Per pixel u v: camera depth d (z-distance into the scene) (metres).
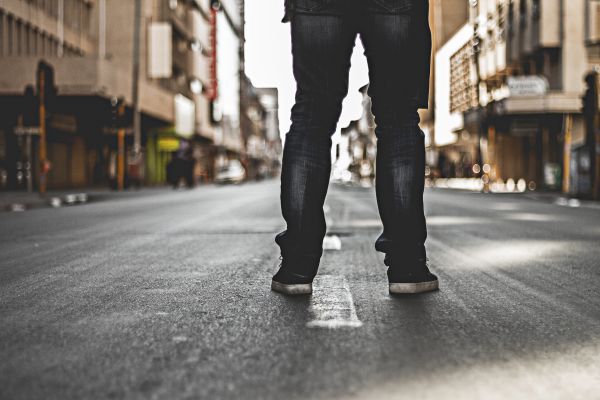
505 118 32.22
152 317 3.12
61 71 30.02
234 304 3.42
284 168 3.62
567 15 31.31
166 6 50.78
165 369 2.27
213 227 9.30
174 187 37.06
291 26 3.50
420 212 3.68
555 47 31.70
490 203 17.86
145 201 20.34
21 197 21.30
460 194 26.03
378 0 3.49
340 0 3.44
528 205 16.75
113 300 3.59
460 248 6.38
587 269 4.87
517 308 3.35
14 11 31.36
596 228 9.05
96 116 35.12
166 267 4.97
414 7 3.53
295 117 3.56
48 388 2.08
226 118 75.00
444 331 2.82
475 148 40.09
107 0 44.78
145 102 38.34
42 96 22.33
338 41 3.46
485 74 30.48
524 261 5.34
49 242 7.22
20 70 29.56
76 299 3.63
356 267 4.86
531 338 2.73
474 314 3.18
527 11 32.12
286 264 3.71
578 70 31.45
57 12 36.84
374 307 3.32
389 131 3.60
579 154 20.59
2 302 3.55
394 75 3.54
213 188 38.97
